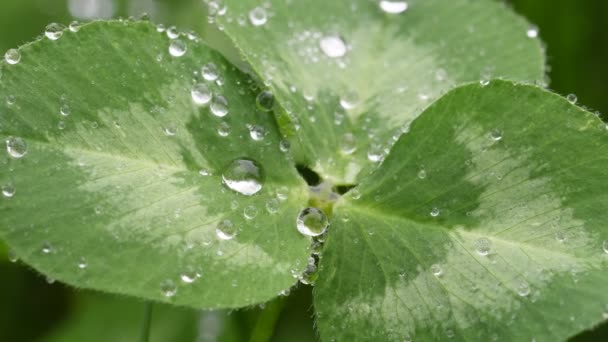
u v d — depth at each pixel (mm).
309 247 98
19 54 97
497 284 97
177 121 99
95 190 96
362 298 98
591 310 94
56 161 96
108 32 99
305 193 102
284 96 106
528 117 99
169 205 97
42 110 96
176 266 94
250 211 99
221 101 101
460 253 98
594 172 97
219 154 100
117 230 95
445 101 100
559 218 97
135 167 97
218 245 96
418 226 100
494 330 96
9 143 95
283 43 110
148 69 99
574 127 98
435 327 97
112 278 93
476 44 115
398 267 99
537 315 95
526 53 114
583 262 96
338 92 110
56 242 93
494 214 99
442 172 100
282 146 102
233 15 108
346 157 107
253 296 94
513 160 99
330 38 113
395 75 113
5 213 93
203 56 101
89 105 97
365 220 101
